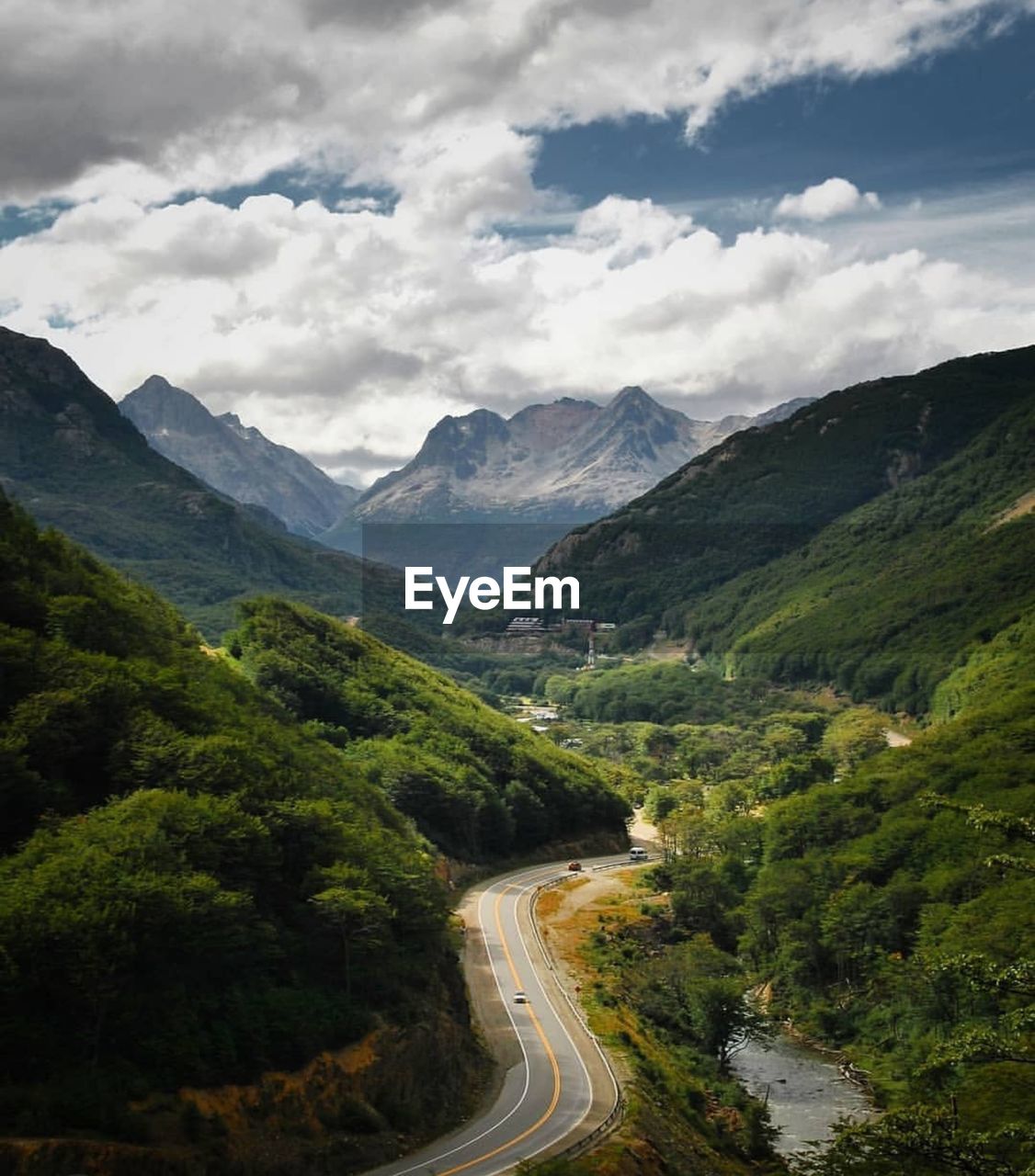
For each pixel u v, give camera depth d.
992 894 145.12
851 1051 140.62
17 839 92.75
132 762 103.19
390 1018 102.56
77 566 144.00
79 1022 80.44
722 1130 113.31
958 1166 55.50
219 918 88.31
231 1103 83.06
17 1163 68.75
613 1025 127.12
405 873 118.69
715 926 181.12
